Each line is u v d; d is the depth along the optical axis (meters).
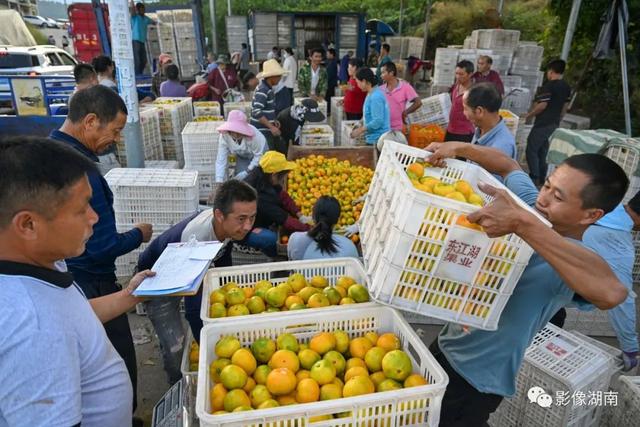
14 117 8.11
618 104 11.34
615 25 8.47
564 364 2.96
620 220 3.44
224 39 36.00
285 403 2.03
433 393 1.82
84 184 1.37
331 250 3.53
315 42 23.00
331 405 1.73
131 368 2.88
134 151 5.54
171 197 4.29
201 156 6.55
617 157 5.07
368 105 6.82
